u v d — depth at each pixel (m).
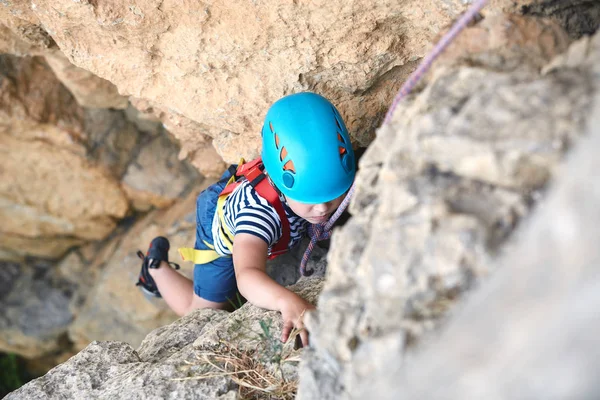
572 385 0.97
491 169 1.42
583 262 1.03
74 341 5.68
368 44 2.79
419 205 1.49
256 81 3.05
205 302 3.59
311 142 2.58
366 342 1.53
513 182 1.42
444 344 1.21
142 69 3.20
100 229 5.37
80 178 4.97
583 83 1.44
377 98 3.07
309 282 2.84
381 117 3.12
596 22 2.18
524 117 1.42
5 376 6.39
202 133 3.78
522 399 1.02
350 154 2.67
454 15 2.50
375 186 1.78
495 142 1.41
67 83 4.26
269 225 2.85
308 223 3.04
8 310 5.91
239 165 3.20
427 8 2.58
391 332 1.47
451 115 1.52
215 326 2.51
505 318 1.11
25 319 5.90
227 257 3.38
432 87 1.65
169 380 2.29
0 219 5.33
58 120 4.73
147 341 2.85
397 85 3.03
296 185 2.63
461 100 1.56
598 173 1.06
